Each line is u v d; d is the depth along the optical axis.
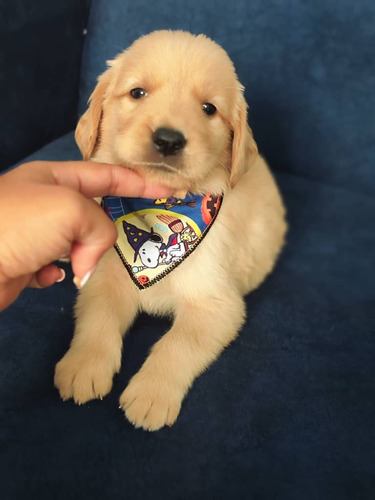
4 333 0.26
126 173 0.21
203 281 0.29
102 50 0.48
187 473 0.21
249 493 0.21
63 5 0.43
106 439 0.22
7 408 0.23
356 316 0.32
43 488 0.20
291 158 0.50
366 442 0.23
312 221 0.44
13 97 0.40
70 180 0.19
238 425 0.23
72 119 0.50
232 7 0.45
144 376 0.25
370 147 0.48
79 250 0.17
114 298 0.29
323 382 0.27
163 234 0.28
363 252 0.40
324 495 0.21
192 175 0.24
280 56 0.46
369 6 0.43
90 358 0.25
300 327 0.31
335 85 0.46
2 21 0.37
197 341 0.27
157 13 0.47
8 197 0.15
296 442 0.23
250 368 0.27
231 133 0.28
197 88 0.25
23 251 0.15
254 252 0.34
